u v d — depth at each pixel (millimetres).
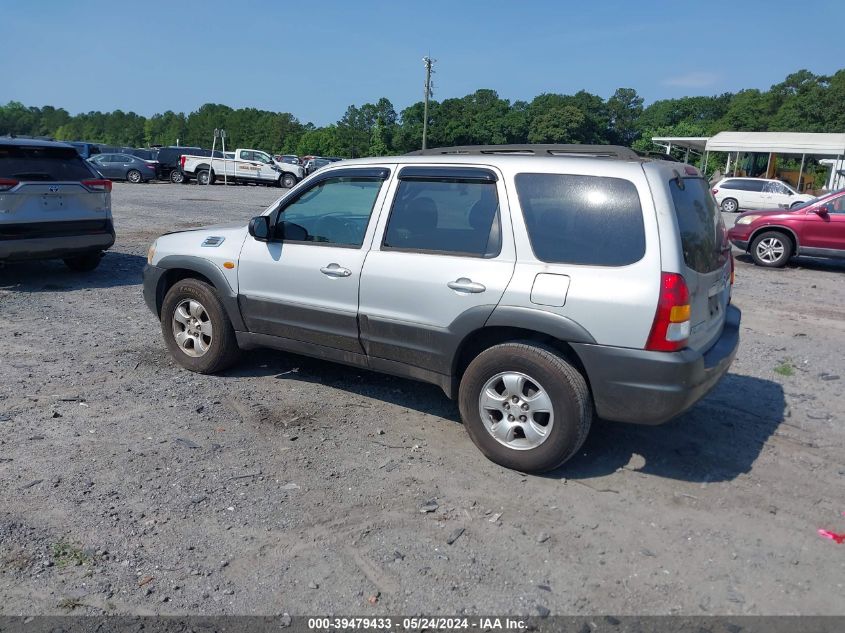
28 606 2994
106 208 9625
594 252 4000
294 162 41312
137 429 4762
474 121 89500
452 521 3764
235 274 5453
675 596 3201
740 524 3820
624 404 3967
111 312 8031
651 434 4969
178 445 4535
